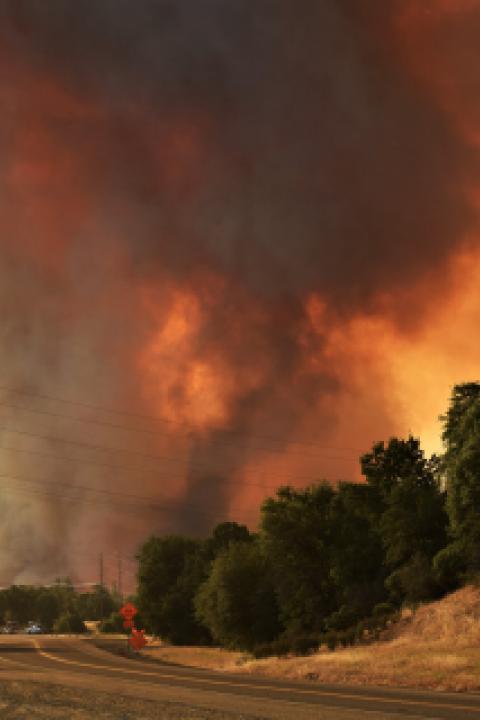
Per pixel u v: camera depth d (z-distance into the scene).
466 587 55.28
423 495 68.12
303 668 39.81
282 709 21.33
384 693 26.58
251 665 45.72
